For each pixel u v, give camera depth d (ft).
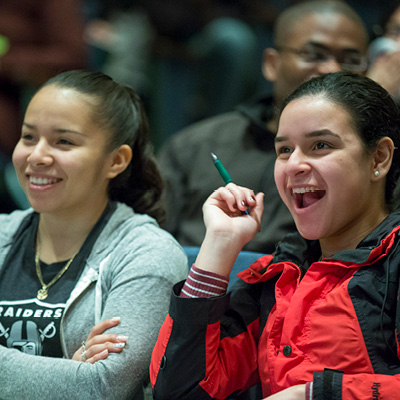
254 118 34.19
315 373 17.04
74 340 22.17
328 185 18.44
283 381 18.08
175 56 60.44
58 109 23.06
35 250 24.27
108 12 57.26
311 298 18.49
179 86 60.34
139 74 55.98
